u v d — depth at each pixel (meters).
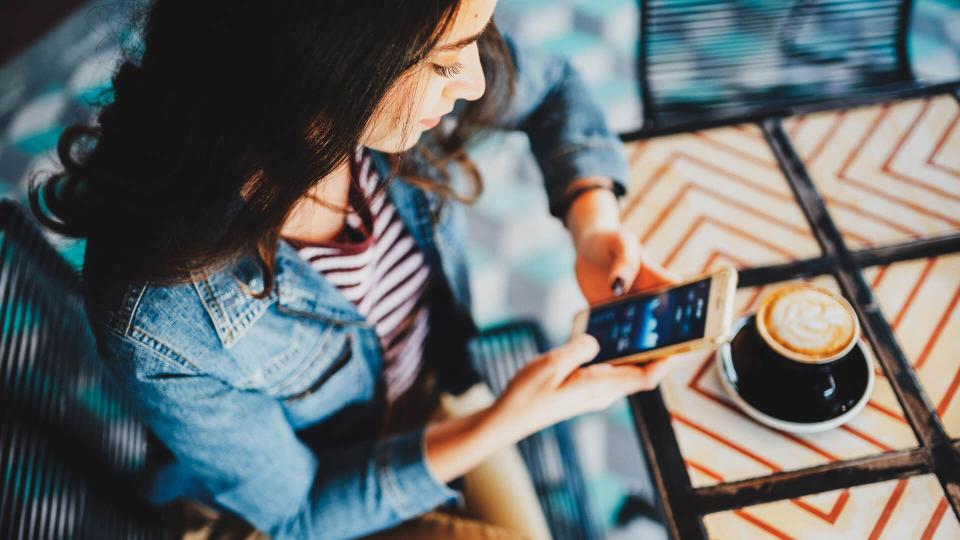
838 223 0.90
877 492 0.71
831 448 0.74
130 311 0.69
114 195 0.61
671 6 1.23
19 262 0.85
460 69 0.59
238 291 0.73
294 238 0.78
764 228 0.92
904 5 1.22
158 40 0.55
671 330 0.77
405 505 0.90
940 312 0.81
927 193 0.91
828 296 0.71
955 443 0.72
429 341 1.11
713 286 0.76
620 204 0.98
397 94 0.56
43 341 0.86
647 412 0.80
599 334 0.86
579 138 1.02
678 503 0.74
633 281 0.89
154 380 0.73
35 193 0.68
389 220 0.90
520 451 1.21
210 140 0.56
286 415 0.91
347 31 0.48
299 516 0.90
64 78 2.48
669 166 1.01
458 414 1.16
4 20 2.61
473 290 1.97
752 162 0.99
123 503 0.93
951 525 0.69
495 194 2.14
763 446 0.76
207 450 0.80
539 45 2.45
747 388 0.76
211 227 0.61
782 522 0.71
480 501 1.09
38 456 0.79
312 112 0.53
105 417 0.97
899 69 1.28
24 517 0.73
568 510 1.17
